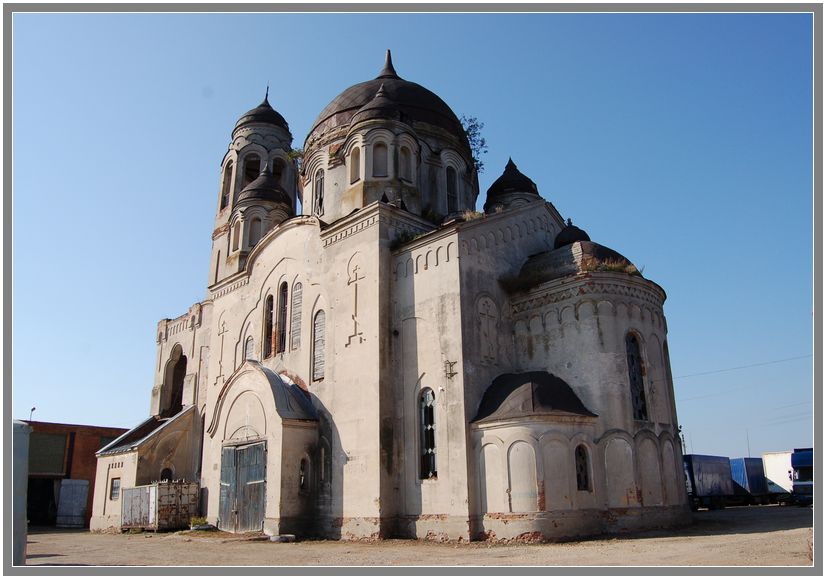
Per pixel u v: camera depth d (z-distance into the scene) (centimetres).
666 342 2597
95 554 1969
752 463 4988
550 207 2970
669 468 2328
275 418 2459
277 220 3672
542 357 2416
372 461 2266
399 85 3366
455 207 3225
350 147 2931
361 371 2416
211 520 2725
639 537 1997
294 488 2392
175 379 4325
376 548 1962
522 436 2050
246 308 3219
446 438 2197
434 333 2334
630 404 2255
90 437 4800
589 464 2122
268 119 4181
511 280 2570
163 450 3456
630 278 2406
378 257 2494
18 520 1200
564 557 1571
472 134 3791
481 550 1825
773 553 1475
